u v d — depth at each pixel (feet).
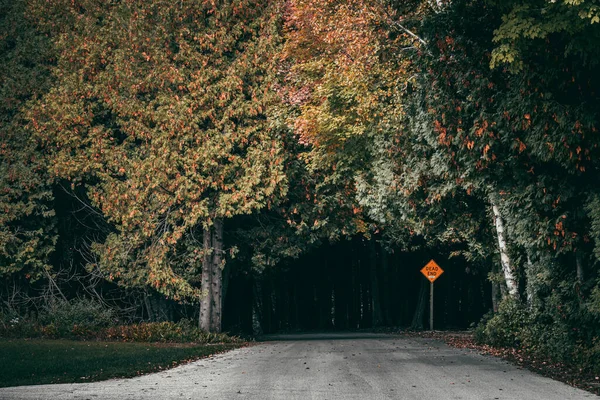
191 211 103.55
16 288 112.88
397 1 75.92
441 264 157.69
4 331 100.68
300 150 113.60
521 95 52.54
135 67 106.83
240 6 106.83
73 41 110.01
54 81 113.60
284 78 106.83
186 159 102.89
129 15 108.78
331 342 94.48
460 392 42.93
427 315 172.35
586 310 58.39
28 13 114.21
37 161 109.09
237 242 118.83
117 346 83.82
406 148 85.66
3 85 111.24
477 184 66.54
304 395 41.91
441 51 58.13
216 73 104.53
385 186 95.14
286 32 109.81
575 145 51.78
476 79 56.75
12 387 46.21
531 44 48.98
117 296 121.49
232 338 103.55
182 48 105.40
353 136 104.83
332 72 97.66
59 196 116.98
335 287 176.35
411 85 74.69
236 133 103.65
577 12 44.83
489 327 78.84
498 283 110.42
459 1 57.57
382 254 166.09
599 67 51.39
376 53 80.23
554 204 57.31
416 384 46.42
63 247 117.39
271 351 77.30
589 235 57.16
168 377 51.98
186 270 108.78
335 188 114.62
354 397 41.06
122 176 112.06
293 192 113.39
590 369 54.03
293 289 177.47
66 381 49.42
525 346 70.03
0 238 106.63
